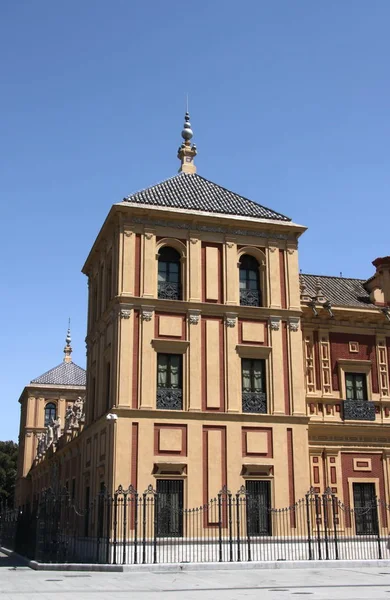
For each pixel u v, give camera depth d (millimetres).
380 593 18000
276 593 18000
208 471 30000
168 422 30078
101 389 33469
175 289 32344
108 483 29188
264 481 30844
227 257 33156
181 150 39531
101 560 28812
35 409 74688
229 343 32031
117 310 30922
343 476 33594
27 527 32688
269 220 34156
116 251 32312
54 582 21203
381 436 34844
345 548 29109
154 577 22453
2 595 17859
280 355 32719
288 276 34000
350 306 35938
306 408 33562
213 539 29031
